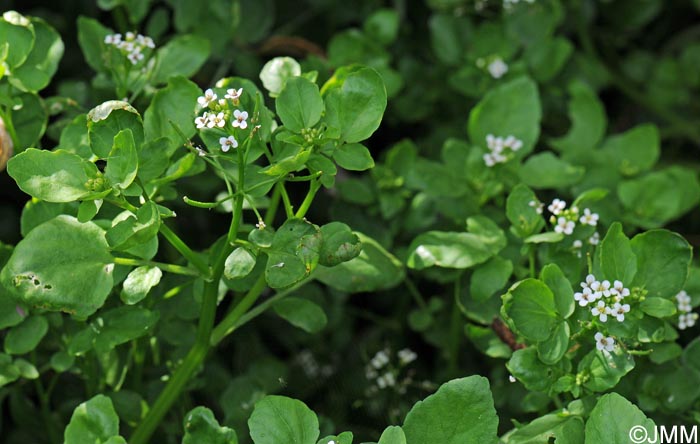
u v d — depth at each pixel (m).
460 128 0.97
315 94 0.76
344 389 0.90
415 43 1.01
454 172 0.87
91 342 0.78
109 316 0.79
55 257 0.76
